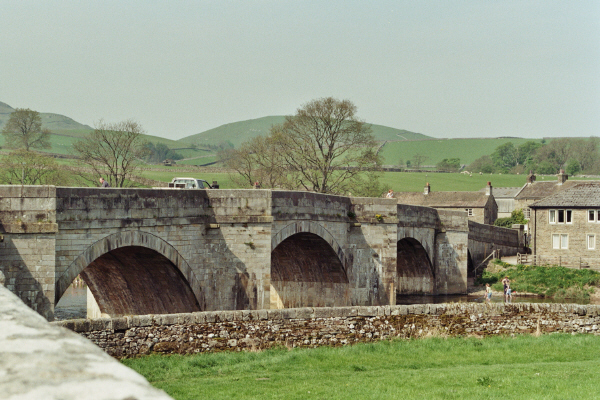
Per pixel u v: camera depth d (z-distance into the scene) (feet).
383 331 83.15
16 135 382.42
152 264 106.01
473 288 219.82
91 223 89.71
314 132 255.09
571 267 230.68
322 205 136.98
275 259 152.15
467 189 506.07
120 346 67.00
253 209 111.75
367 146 260.62
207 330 72.54
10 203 80.59
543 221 247.70
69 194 86.94
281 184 262.88
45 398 9.52
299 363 70.28
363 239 149.69
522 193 404.16
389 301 152.46
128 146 268.41
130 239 95.20
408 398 54.60
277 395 54.80
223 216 110.22
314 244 141.18
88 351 11.55
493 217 402.72
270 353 73.67
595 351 82.48
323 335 79.41
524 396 55.88
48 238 81.66
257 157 274.36
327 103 252.83
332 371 67.21
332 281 148.36
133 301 117.50
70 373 10.50
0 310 13.87
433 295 200.75
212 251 109.81
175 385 58.08
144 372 62.34
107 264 108.88
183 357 68.74
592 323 94.02
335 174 300.20
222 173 424.87
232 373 64.90
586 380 63.05
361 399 54.24
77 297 184.75
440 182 533.96
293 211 126.62
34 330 12.42
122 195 94.27
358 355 75.15
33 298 80.84
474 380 62.80
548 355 79.82
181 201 104.73
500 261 236.84
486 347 82.94
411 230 182.70
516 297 203.51
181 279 106.32
